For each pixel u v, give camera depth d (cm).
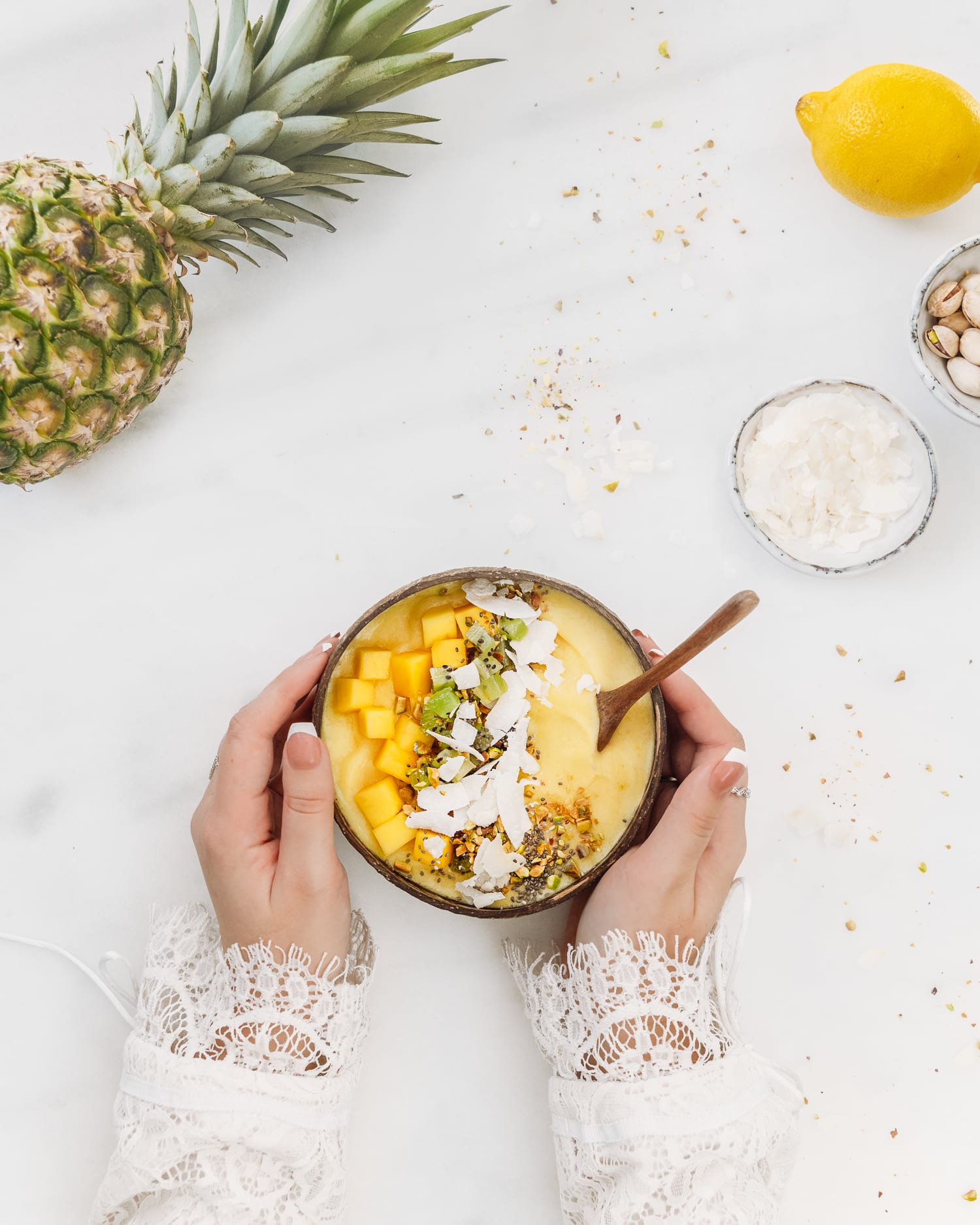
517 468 70
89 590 69
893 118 64
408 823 62
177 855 68
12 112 68
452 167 70
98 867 68
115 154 64
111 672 69
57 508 69
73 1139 67
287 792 59
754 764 70
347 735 63
